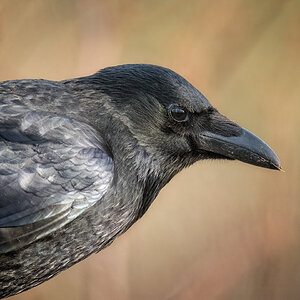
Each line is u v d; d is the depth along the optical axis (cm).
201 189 1675
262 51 1684
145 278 1588
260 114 1691
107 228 956
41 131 913
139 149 984
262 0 1662
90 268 1487
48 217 900
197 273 1586
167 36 1593
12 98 930
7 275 930
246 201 1669
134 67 995
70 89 973
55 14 1545
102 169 927
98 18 1462
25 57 1541
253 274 1573
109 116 973
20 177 888
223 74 1622
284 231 1614
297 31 1684
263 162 1016
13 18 1541
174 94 988
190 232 1644
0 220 882
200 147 1016
